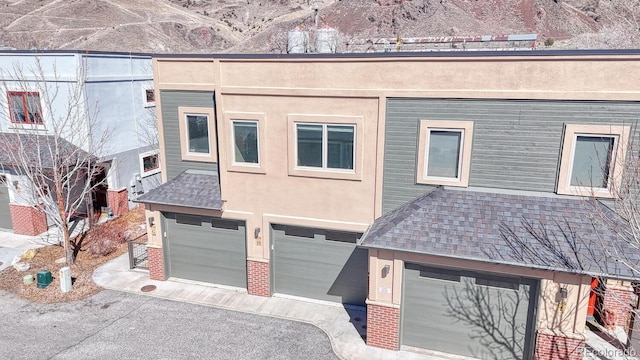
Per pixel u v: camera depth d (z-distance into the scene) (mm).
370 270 12258
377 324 12523
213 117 15461
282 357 12195
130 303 15023
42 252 19359
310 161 14055
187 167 16453
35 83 20469
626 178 10984
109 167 23375
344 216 13984
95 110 21594
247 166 14625
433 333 12469
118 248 19781
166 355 12227
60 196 17453
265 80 13945
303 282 15273
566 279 10562
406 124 12812
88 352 12328
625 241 9945
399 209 13109
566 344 10883
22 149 17578
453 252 10867
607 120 11312
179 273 16812
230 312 14484
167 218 16391
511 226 11312
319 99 13438
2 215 22062
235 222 15594
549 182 12102
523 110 11844
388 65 12617
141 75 24922
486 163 12461
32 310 14578
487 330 11930
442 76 12250
